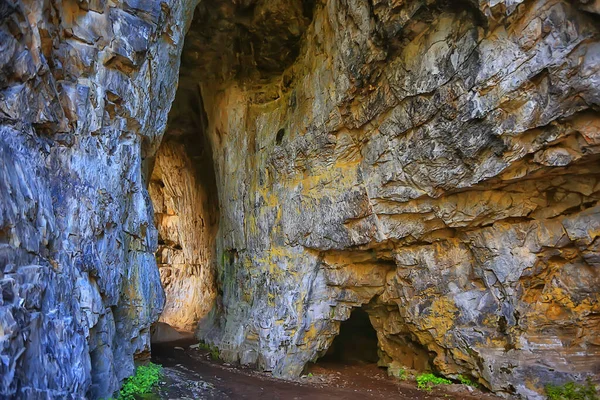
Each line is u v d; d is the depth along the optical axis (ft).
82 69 23.73
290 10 42.73
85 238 21.83
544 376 29.37
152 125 33.71
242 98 50.08
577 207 29.73
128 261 30.04
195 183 70.69
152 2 29.17
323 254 40.68
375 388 35.42
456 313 34.27
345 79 35.37
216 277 58.90
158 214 84.53
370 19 32.12
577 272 30.09
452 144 29.76
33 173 17.25
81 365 18.38
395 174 33.65
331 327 41.65
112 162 26.23
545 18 24.32
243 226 48.14
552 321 30.81
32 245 15.94
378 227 35.78
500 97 26.61
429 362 38.58
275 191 43.98
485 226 32.91
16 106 16.74
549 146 26.89
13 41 16.90
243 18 45.55
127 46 26.73
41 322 15.65
